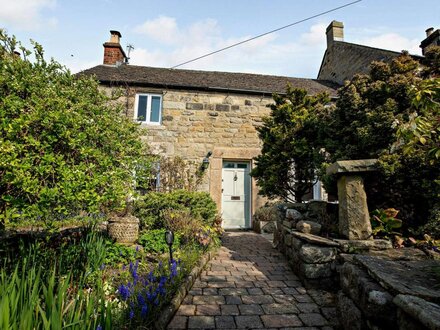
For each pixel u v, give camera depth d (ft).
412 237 10.37
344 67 31.55
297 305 8.95
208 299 9.32
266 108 27.02
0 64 8.11
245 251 16.55
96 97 11.75
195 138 25.67
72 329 4.69
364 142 11.89
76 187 7.25
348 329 7.12
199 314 8.20
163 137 25.23
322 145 15.87
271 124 20.15
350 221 10.48
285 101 20.47
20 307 4.76
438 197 10.07
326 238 10.98
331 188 13.25
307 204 14.88
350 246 10.01
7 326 4.14
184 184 24.06
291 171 19.92
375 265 7.27
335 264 10.23
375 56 26.22
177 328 7.38
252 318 8.03
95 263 8.87
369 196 11.73
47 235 9.68
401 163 10.19
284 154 17.89
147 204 18.31
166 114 25.59
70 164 8.20
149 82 25.29
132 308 6.97
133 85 25.35
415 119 6.85
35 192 6.88
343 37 34.68
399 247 9.92
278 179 18.95
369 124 11.94
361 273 7.20
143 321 6.79
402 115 10.53
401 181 10.31
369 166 10.35
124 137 11.49
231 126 26.32
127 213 15.83
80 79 11.64
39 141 7.42
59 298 4.94
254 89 27.22
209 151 25.36
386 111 11.42
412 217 11.12
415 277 6.56
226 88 26.30
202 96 26.45
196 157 25.39
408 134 7.07
